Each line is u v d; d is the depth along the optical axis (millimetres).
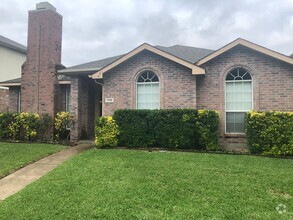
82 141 12445
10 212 4766
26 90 13438
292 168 7227
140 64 11188
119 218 4465
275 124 9008
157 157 8414
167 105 10805
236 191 5527
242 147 10250
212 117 9766
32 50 13469
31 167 7926
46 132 12922
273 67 10102
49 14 13320
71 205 4969
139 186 5824
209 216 4488
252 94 10312
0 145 11047
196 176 6453
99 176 6516
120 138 10469
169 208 4797
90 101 13766
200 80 10836
